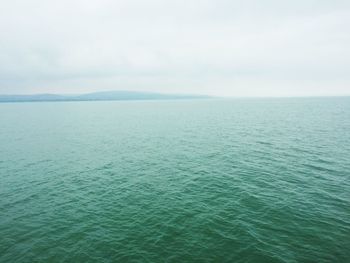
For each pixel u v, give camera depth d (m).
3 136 60.97
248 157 37.34
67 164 36.44
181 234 17.64
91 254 15.77
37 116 123.88
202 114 121.25
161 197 24.23
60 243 17.02
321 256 14.88
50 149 46.41
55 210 21.98
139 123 88.44
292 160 34.88
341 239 16.45
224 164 34.25
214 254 15.35
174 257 15.20
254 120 87.06
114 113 144.62
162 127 75.56
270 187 25.58
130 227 18.83
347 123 70.44
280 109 143.38
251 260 14.70
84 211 21.70
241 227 18.25
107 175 31.34
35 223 19.78
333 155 36.56
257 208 21.14
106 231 18.38
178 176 30.20
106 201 23.66
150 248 16.16
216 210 21.08
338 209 20.50
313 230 17.56
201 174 30.55
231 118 96.56
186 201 23.11
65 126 81.75
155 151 43.59
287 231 17.56
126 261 14.98
